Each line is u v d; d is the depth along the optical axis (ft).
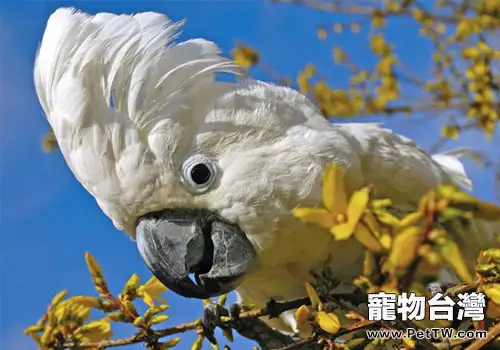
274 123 1.24
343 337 1.22
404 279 0.98
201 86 1.25
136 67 1.22
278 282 1.33
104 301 1.09
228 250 1.24
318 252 1.26
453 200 0.98
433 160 1.45
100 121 1.22
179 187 1.22
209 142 1.22
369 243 0.96
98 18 1.27
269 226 1.22
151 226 1.25
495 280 1.01
